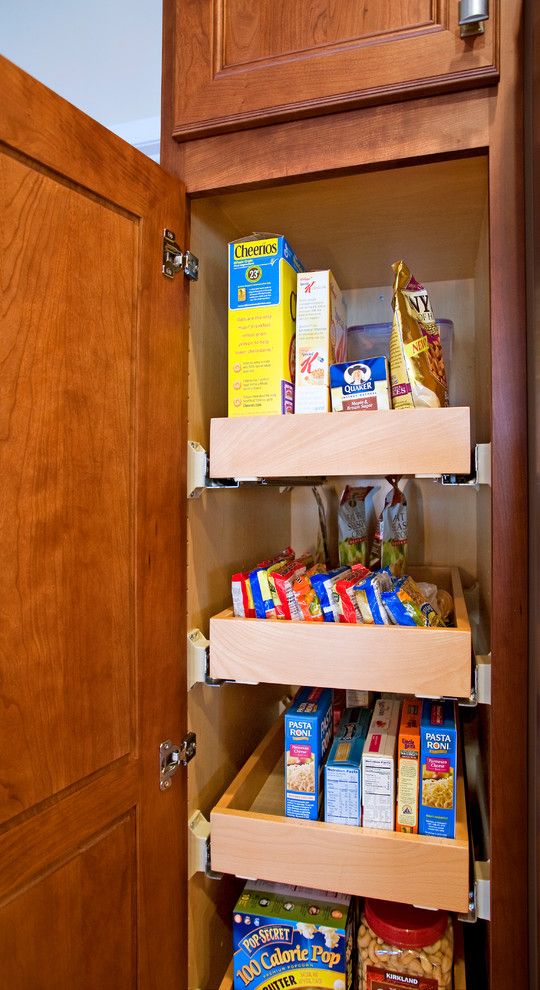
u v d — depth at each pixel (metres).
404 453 0.77
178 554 0.83
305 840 0.82
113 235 0.71
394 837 0.79
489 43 0.71
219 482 0.87
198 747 0.92
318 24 0.77
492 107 0.72
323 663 0.80
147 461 0.77
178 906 0.84
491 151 0.72
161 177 0.78
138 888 0.76
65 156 0.63
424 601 0.86
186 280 0.86
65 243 0.64
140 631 0.75
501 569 0.72
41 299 0.61
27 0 1.47
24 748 0.60
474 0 0.69
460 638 0.75
